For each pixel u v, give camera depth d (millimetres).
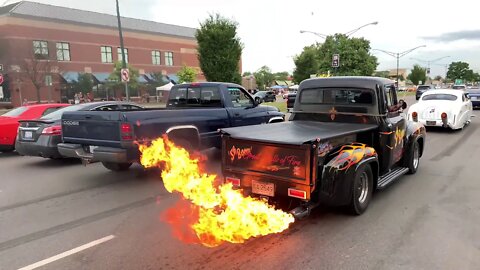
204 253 4000
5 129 10055
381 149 5855
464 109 14312
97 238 4465
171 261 3826
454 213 5086
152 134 6680
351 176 4680
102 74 49031
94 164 9102
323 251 3994
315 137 4465
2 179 7609
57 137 8711
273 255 3924
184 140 7465
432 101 14273
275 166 4590
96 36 48719
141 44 54688
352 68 45156
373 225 4703
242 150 4895
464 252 3924
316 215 5074
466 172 7441
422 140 7559
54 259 3936
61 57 44938
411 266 3639
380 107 5785
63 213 5418
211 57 23281
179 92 9375
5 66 36438
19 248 4227
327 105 6270
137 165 8758
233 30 23344
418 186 6430
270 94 41688
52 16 44969
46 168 8734
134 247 4188
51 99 41406
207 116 7949
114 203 5855
